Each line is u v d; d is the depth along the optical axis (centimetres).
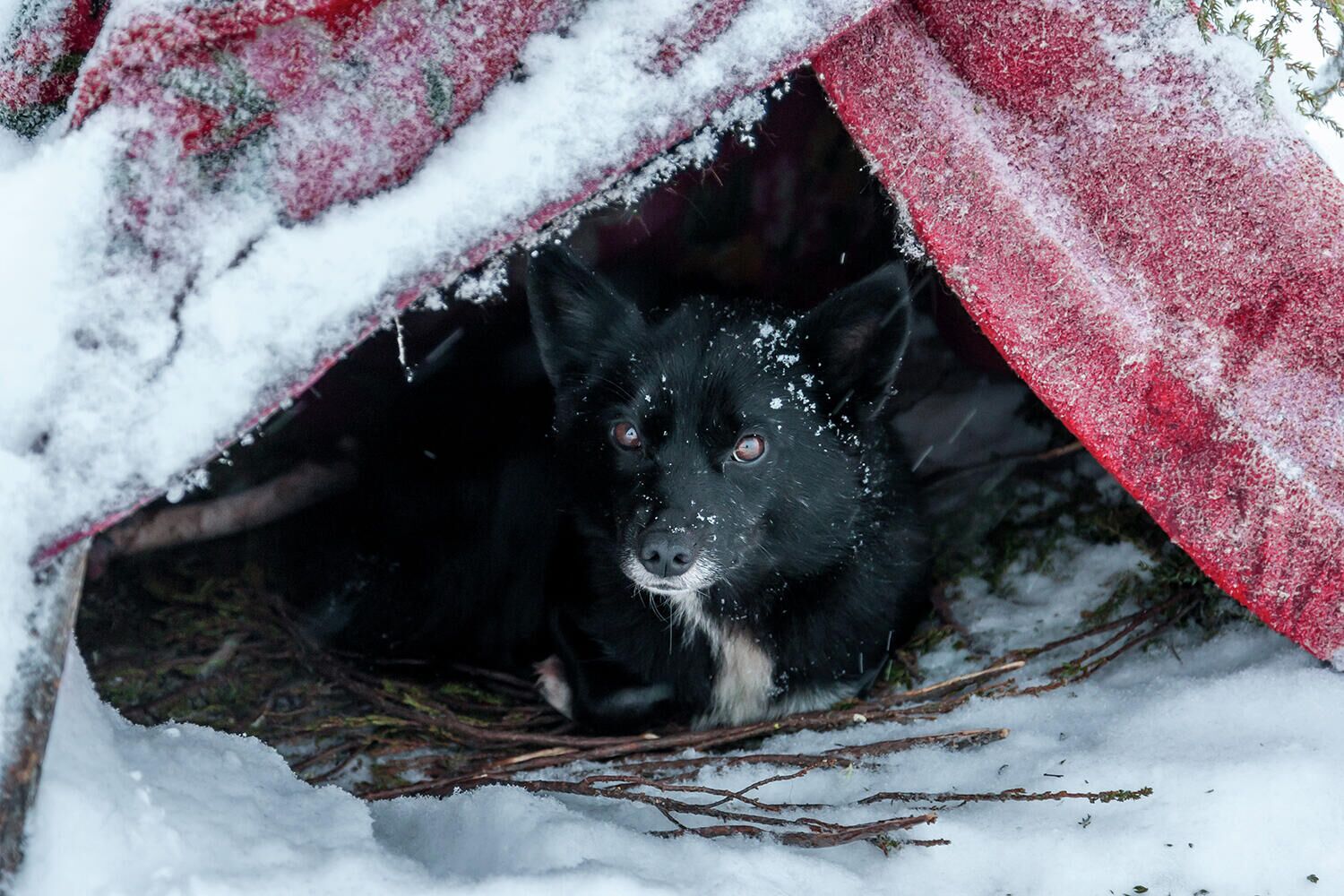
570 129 131
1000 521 168
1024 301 137
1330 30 139
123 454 127
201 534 167
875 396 151
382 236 130
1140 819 135
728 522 149
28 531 126
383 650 166
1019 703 149
